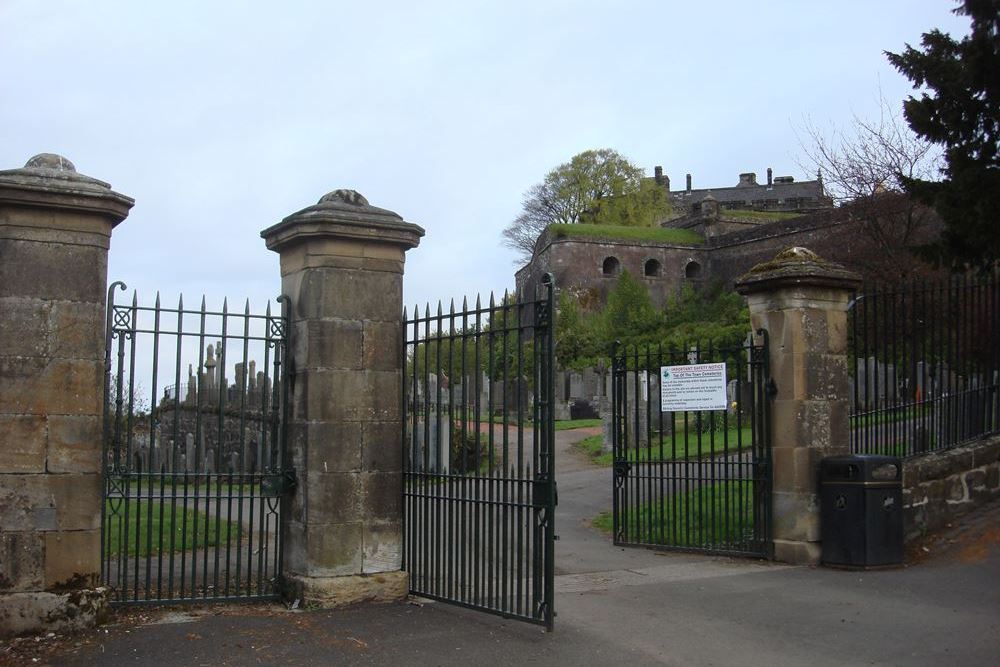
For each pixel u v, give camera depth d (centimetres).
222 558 1036
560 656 633
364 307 797
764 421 1029
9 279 684
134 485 1862
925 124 1448
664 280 5547
